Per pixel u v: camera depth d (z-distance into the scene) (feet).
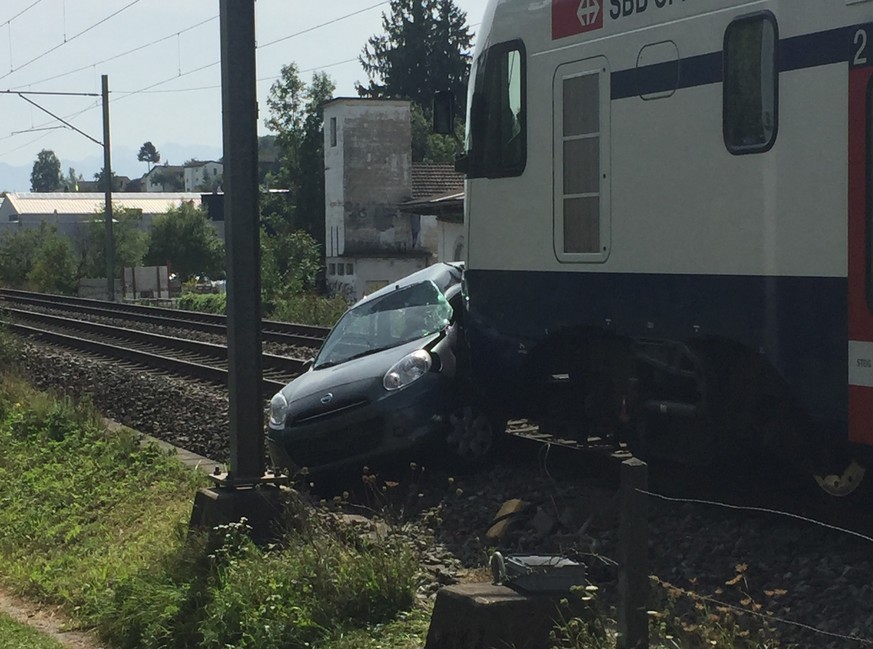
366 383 33.76
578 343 32.24
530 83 31.45
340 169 180.14
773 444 27.20
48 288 190.49
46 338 89.61
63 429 45.75
